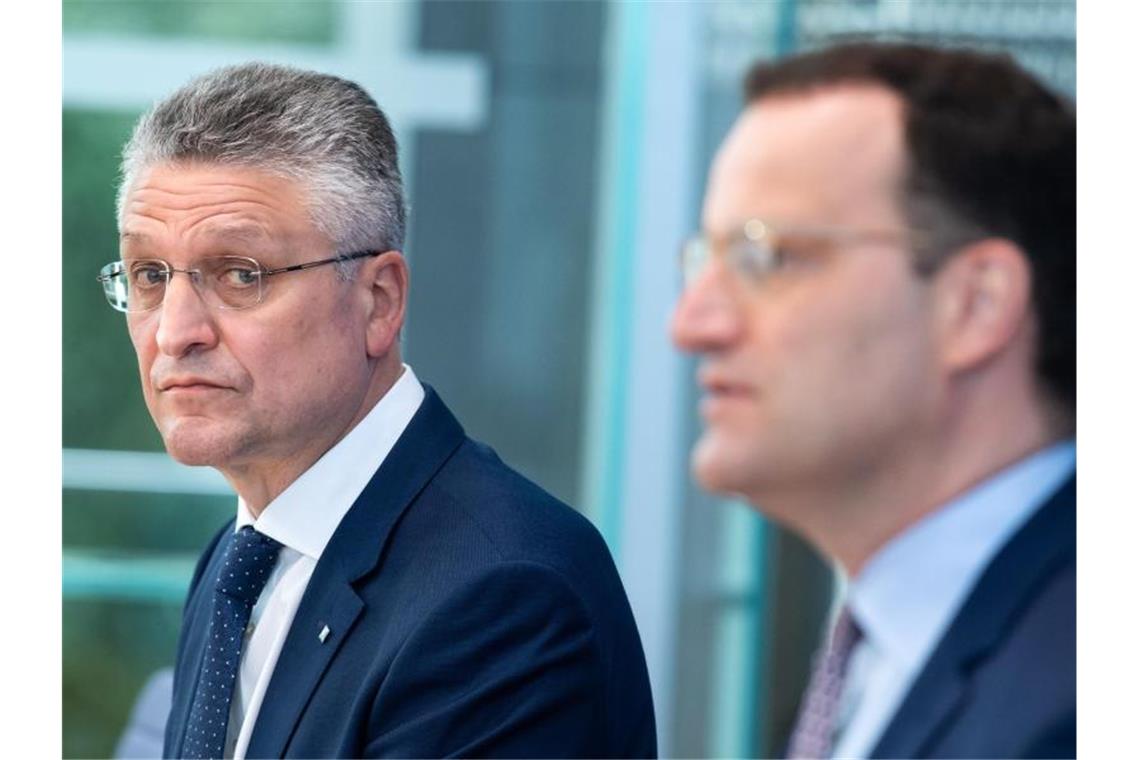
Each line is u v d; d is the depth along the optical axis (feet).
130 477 31.53
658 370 30.30
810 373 6.51
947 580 6.87
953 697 6.64
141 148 12.65
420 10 30.76
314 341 12.37
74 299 30.99
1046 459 6.79
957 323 6.53
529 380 31.07
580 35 30.76
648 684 13.28
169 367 12.22
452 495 12.59
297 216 12.30
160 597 31.55
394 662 11.53
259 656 12.55
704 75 29.81
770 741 27.50
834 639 7.35
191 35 30.40
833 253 6.51
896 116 6.61
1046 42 23.86
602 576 12.82
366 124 12.89
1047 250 6.62
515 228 30.94
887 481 6.75
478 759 11.24
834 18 26.45
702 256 6.86
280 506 12.69
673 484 30.07
